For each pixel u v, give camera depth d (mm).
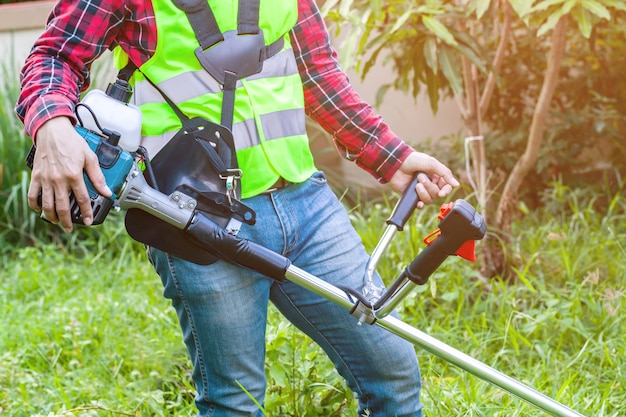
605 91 5445
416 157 2307
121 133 1970
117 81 2041
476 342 3457
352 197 5711
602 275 4121
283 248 2133
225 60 2023
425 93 6090
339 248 2193
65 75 1980
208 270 2068
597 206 5262
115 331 3994
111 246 5254
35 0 7148
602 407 2826
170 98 2033
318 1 4629
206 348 2135
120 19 2029
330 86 2309
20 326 4078
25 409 3219
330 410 2893
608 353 3271
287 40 2178
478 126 4426
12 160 5758
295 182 2125
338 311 2199
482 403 2926
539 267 4156
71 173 1857
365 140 2330
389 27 4094
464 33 4004
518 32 5621
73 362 3637
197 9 2018
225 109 2023
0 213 5715
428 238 1991
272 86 2102
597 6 3521
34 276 4848
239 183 2070
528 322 3562
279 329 2984
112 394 3342
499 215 4414
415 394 2295
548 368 3314
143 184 1976
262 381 2213
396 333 2029
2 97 5902
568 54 5414
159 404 3158
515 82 5469
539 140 4281
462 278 4043
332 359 2311
